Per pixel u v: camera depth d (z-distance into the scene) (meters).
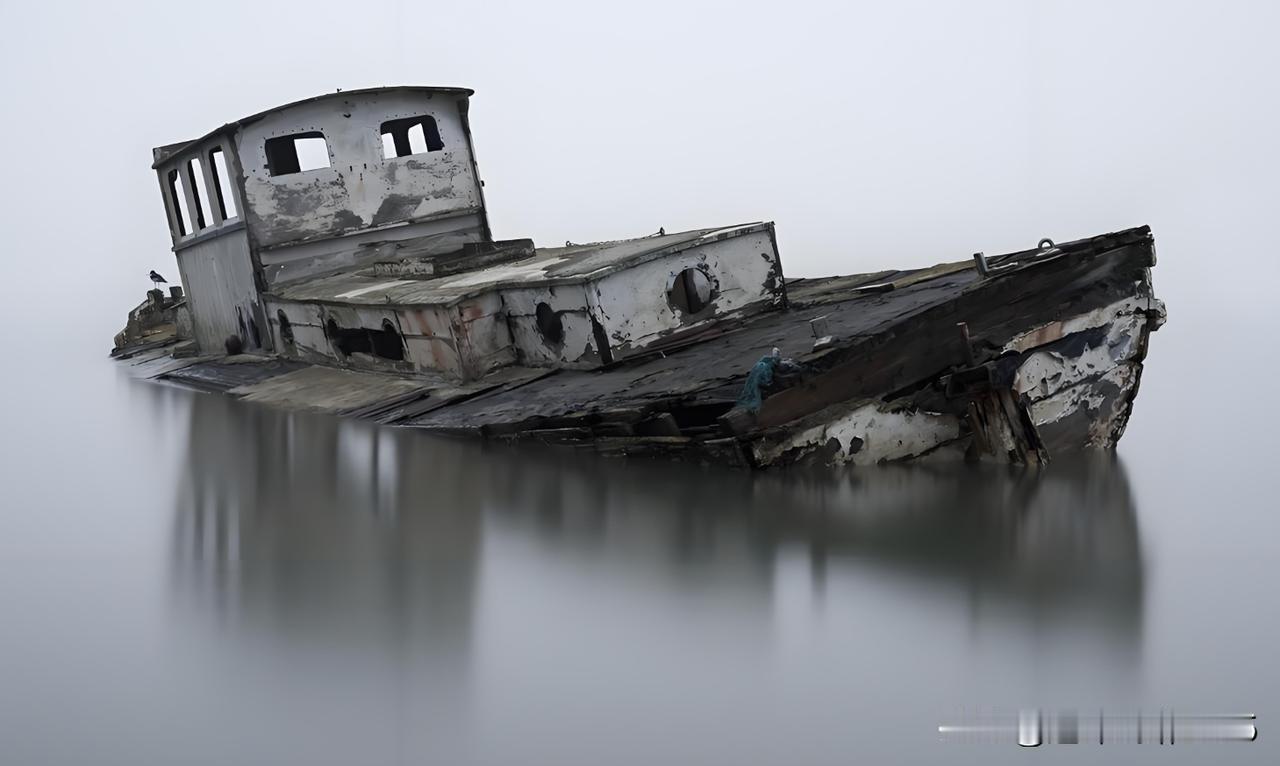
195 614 9.32
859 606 8.84
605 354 12.37
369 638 8.77
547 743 7.38
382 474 12.35
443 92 17.84
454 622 8.73
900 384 10.55
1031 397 10.87
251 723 7.77
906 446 10.67
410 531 10.76
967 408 10.77
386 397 14.21
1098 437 11.37
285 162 18.20
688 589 9.12
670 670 8.01
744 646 8.29
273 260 17.12
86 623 9.30
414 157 17.78
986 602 8.78
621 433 10.95
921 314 10.52
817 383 10.29
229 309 18.89
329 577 9.92
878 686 7.79
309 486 12.20
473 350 13.52
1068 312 10.89
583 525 10.60
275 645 8.73
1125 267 11.12
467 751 7.30
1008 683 7.75
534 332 13.29
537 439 11.52
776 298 13.30
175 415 16.31
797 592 9.05
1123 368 11.31
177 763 7.23
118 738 7.56
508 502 11.24
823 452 10.35
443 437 12.28
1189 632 8.30
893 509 10.48
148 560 10.62
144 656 8.62
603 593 9.17
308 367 16.91
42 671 8.52
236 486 12.56
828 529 10.19
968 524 10.18
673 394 10.89
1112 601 8.76
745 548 9.93
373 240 17.58
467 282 14.08
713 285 12.94
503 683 7.98
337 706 7.84
